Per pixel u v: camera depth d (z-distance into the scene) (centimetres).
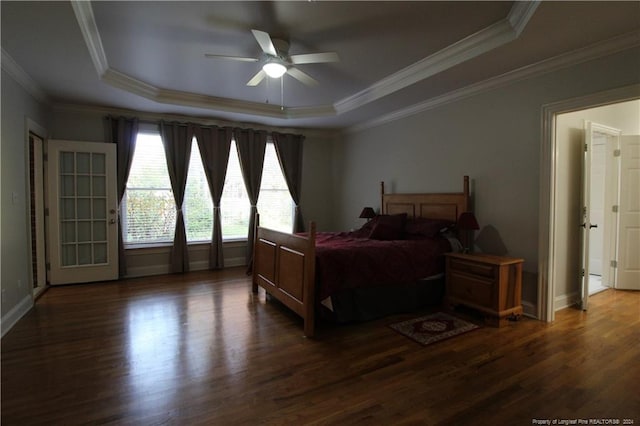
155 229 519
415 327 311
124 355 255
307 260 292
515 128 344
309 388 213
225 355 257
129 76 388
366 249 333
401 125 497
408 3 242
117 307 363
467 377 225
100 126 476
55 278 444
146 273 508
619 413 188
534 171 328
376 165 550
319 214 658
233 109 495
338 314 306
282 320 329
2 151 297
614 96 270
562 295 362
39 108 405
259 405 195
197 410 191
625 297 400
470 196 393
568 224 364
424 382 219
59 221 445
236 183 575
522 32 255
